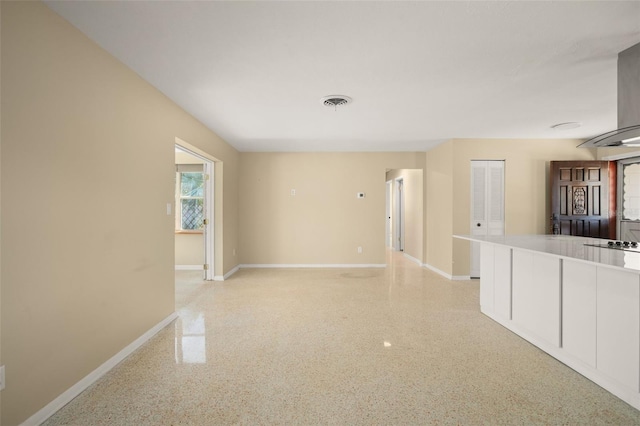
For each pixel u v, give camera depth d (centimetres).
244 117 413
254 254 657
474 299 430
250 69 273
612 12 195
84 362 218
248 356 265
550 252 248
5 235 164
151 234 304
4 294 164
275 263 658
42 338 185
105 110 239
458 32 217
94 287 228
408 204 775
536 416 189
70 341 206
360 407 197
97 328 231
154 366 248
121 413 192
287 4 187
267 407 197
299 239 659
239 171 656
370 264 659
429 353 271
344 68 271
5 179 164
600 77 291
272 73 281
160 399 205
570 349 246
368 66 268
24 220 174
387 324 338
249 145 596
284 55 249
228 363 253
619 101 247
